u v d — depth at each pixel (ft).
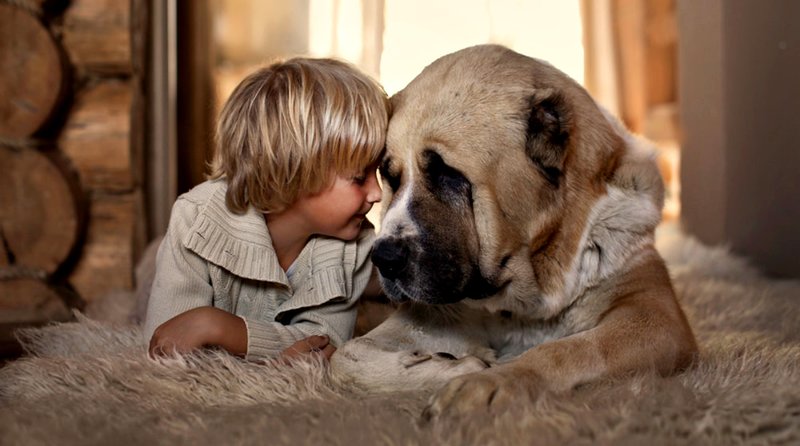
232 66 21.56
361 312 10.97
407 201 8.18
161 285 8.50
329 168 8.36
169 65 16.72
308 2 21.45
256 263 8.52
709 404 6.61
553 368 7.14
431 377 7.63
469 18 22.18
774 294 13.02
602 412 6.37
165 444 5.98
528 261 8.38
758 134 16.33
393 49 21.49
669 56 29.50
